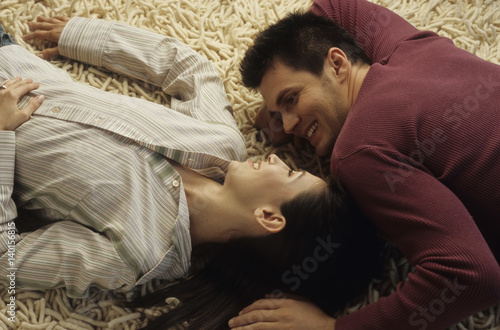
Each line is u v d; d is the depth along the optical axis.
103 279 0.98
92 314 1.06
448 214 0.88
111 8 1.44
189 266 1.07
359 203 0.99
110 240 0.99
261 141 1.32
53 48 1.33
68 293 1.00
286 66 1.13
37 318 1.04
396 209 0.92
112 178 1.01
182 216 1.01
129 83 1.34
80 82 1.28
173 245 1.01
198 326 1.05
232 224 1.02
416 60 1.07
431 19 1.51
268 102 1.19
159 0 1.47
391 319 0.91
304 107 1.13
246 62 1.18
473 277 0.84
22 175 1.04
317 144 1.19
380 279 1.11
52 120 1.05
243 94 1.36
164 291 1.07
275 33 1.14
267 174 1.01
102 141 1.04
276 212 1.00
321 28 1.16
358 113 1.00
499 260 1.04
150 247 1.00
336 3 1.31
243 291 1.06
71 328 1.03
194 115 1.19
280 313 0.98
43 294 1.06
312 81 1.13
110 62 1.31
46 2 1.42
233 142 1.15
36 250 0.98
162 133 1.07
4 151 1.01
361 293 1.08
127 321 1.06
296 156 1.30
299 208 0.99
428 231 0.88
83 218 1.01
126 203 1.00
